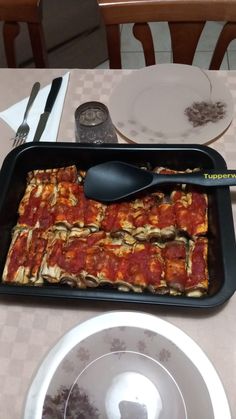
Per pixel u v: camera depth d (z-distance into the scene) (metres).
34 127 0.84
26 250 0.67
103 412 0.51
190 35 0.97
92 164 0.76
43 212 0.71
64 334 0.57
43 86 0.91
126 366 0.54
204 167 0.73
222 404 0.50
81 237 0.69
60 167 0.77
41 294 0.59
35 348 0.59
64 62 1.74
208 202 0.69
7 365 0.58
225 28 0.95
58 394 0.52
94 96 0.89
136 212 0.71
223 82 0.88
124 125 0.82
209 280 0.62
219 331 0.59
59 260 0.65
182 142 0.79
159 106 0.85
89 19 1.67
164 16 0.94
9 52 1.06
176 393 0.52
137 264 0.64
